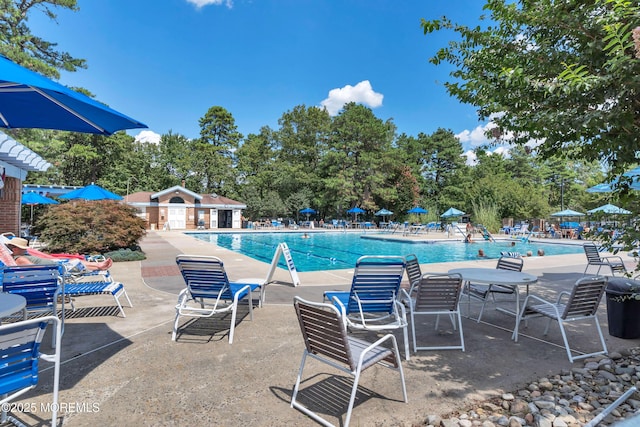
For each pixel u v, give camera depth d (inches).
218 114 1833.2
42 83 85.9
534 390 124.6
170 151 1785.2
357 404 113.3
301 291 276.8
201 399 115.1
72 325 190.7
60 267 175.9
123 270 369.1
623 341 176.7
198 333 179.6
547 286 315.0
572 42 139.9
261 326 191.8
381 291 166.6
